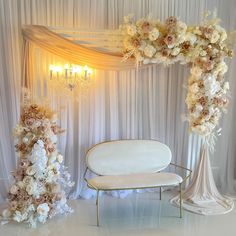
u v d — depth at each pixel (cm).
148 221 333
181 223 329
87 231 311
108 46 370
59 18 369
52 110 353
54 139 332
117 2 379
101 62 370
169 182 335
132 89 397
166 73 405
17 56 368
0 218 334
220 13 403
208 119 363
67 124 383
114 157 375
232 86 407
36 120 319
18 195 318
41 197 324
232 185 416
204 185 382
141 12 386
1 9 359
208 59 352
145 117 409
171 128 414
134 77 396
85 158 383
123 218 340
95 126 389
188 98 368
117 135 400
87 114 387
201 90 358
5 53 365
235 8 396
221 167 423
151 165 386
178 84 405
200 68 353
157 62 364
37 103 335
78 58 362
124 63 378
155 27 340
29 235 302
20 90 369
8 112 375
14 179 332
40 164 316
